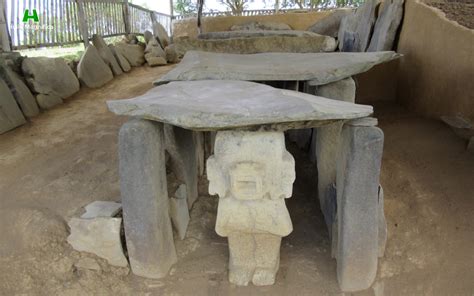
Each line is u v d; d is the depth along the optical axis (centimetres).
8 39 484
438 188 263
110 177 303
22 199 276
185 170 261
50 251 230
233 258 211
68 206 264
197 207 277
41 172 317
